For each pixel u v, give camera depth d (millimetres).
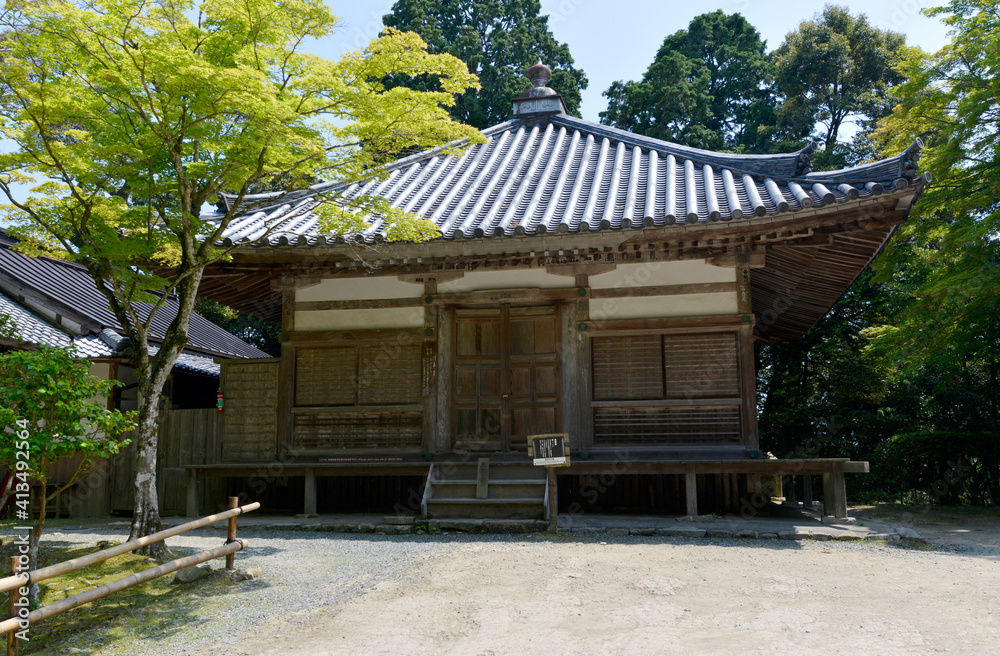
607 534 8000
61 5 5473
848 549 7148
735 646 4066
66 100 6145
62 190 6887
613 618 4656
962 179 13023
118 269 7207
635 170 11133
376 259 9602
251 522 9211
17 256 14781
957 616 4594
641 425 9516
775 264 10250
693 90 26375
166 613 5102
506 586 5555
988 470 14500
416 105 6555
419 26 26578
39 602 5344
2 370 5340
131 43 5840
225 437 10477
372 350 10320
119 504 11688
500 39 27375
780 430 17484
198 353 15672
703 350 9492
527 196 10758
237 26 6188
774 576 5789
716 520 8688
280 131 6027
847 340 17391
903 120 13820
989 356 14930
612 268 9758
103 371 12484
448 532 8492
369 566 6480
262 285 11375
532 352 9992
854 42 24297
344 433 10219
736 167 10453
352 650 4207
